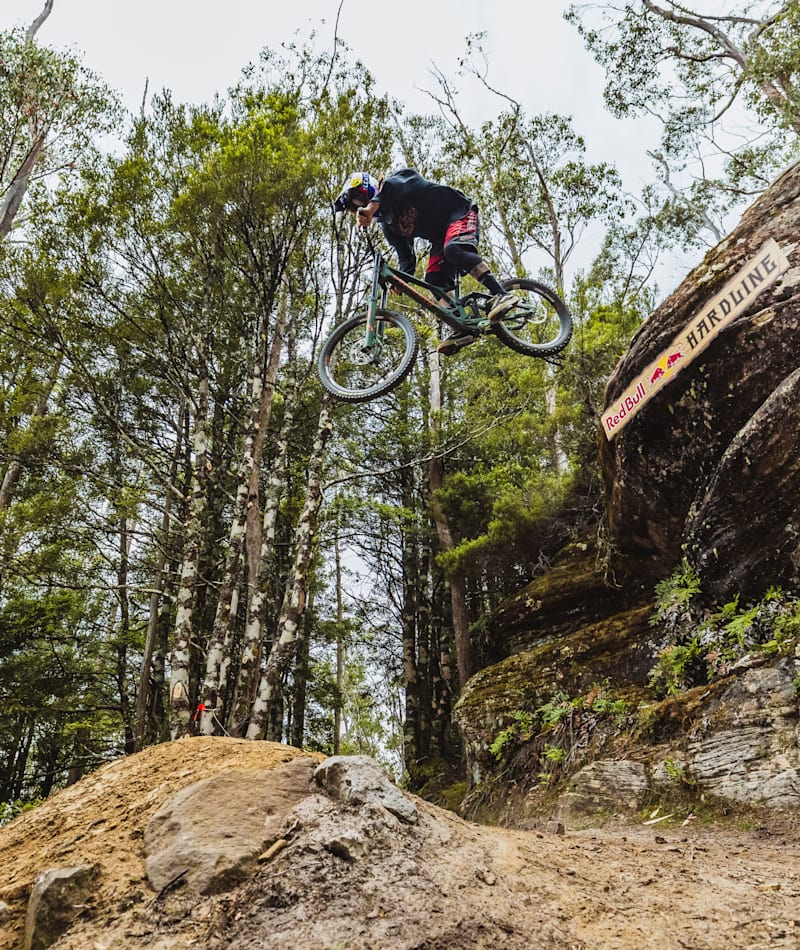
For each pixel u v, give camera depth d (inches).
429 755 604.1
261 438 459.2
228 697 501.7
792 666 217.9
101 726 597.6
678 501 318.7
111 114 601.0
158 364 467.8
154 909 99.5
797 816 185.6
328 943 90.0
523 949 92.5
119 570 558.9
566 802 242.8
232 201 405.4
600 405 452.4
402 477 689.0
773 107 546.9
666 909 107.2
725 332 274.1
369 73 500.7
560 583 418.0
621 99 740.7
